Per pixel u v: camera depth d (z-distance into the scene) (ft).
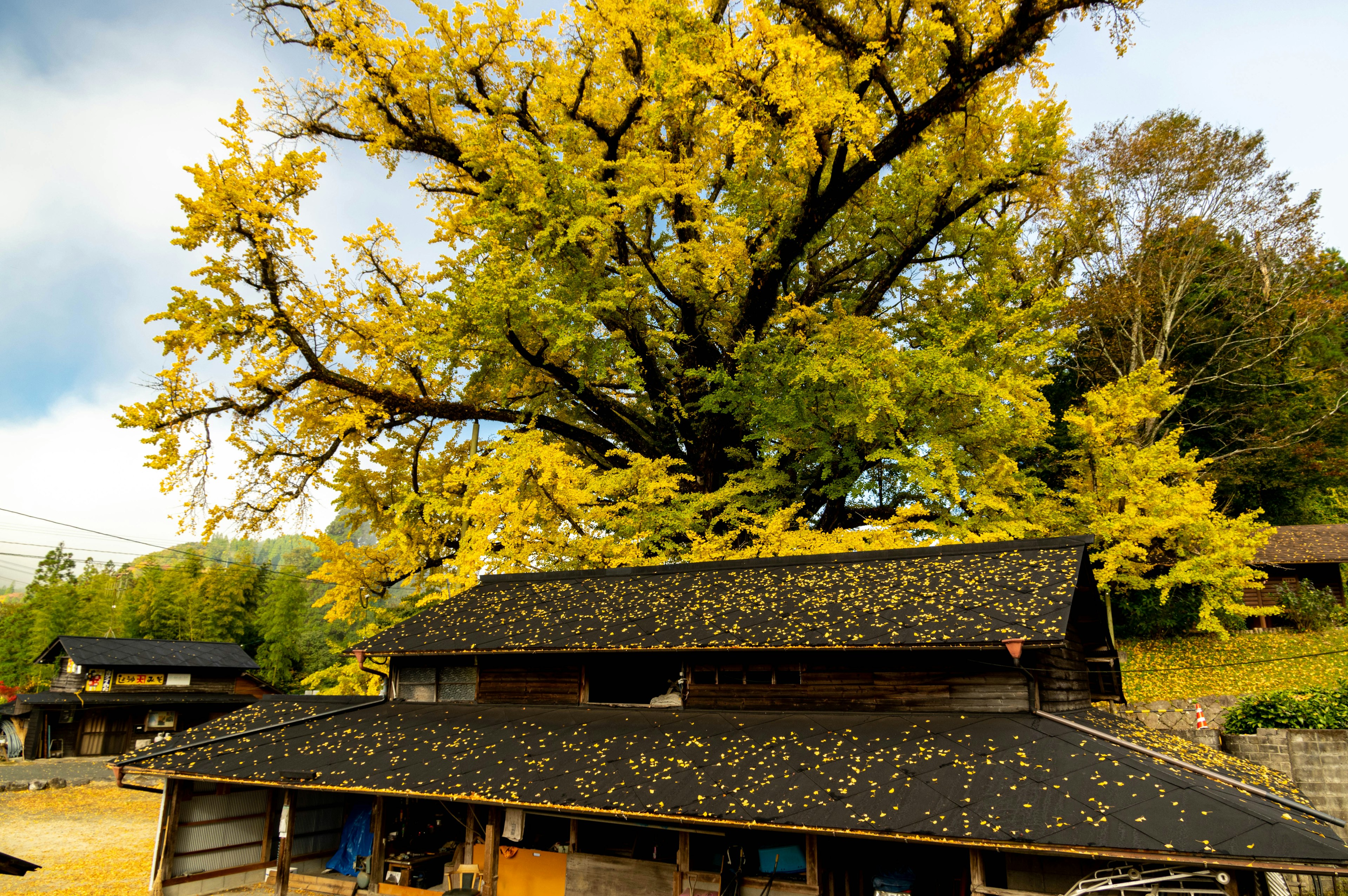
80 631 146.92
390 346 63.72
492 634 40.27
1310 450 91.15
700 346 69.56
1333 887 36.88
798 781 25.63
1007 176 65.21
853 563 39.14
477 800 28.89
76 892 42.70
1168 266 98.07
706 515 66.59
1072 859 23.40
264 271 55.67
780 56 49.70
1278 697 50.65
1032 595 29.94
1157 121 98.37
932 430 55.01
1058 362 96.17
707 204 61.72
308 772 34.32
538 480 52.08
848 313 69.41
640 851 33.09
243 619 158.40
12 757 107.96
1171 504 53.11
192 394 53.88
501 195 59.93
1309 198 92.79
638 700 37.42
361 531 78.59
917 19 59.31
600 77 68.74
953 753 25.54
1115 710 54.60
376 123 66.54
